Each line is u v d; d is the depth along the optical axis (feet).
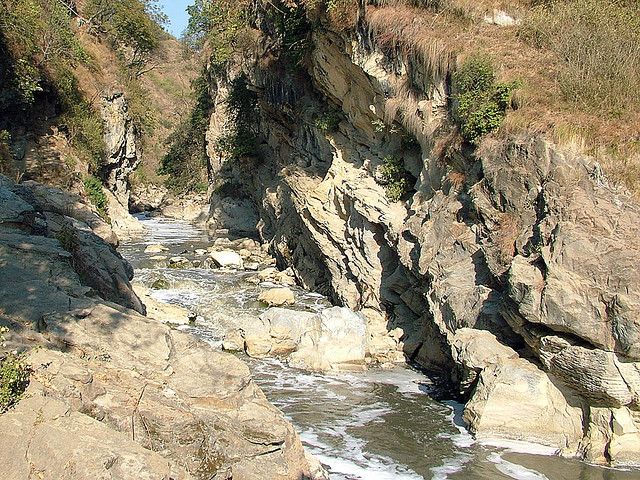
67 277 36.32
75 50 124.77
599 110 52.29
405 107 68.69
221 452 28.32
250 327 62.75
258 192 128.26
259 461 29.25
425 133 65.62
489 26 65.36
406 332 65.77
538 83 56.34
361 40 74.64
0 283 33.81
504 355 47.03
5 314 30.99
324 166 89.45
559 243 44.29
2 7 103.45
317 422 46.37
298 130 103.19
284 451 29.94
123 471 22.62
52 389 25.72
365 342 61.77
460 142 58.59
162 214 191.21
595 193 46.34
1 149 99.71
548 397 44.19
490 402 44.42
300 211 87.15
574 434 43.14
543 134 50.65
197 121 200.75
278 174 104.68
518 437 43.68
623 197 46.21
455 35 64.59
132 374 29.32
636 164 47.93
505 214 52.13
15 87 105.19
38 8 115.65
